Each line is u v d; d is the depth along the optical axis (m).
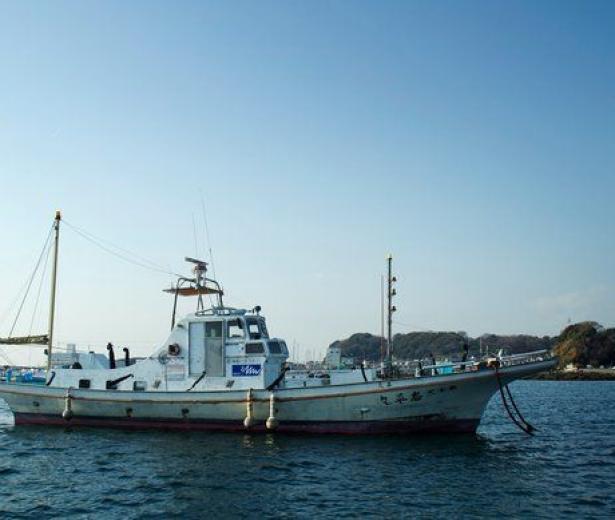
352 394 28.52
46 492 19.66
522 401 65.38
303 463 23.58
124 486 20.30
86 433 30.25
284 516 17.14
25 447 27.03
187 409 30.05
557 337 172.00
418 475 22.06
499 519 17.16
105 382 32.19
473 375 28.19
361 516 17.20
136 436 29.22
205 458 24.39
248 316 30.91
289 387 29.03
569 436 33.81
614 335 156.12
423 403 28.41
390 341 30.56
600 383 126.00
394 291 30.88
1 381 33.50
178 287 33.12
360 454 25.23
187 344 31.02
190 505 18.16
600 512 18.05
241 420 29.44
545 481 21.80
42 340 34.88
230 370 30.19
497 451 27.12
